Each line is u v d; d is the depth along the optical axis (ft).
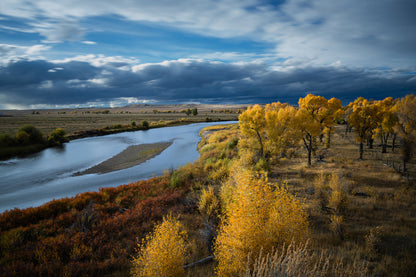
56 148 148.77
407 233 30.66
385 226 33.27
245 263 16.79
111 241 34.22
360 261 22.99
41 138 157.48
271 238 17.30
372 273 20.81
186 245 27.55
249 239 17.47
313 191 49.44
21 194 68.54
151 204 49.90
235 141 116.57
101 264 27.07
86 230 36.55
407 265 22.36
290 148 124.47
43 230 38.37
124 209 49.67
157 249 21.30
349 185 52.26
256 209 18.74
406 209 41.16
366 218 37.29
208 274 22.30
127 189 62.95
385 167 77.92
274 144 89.56
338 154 107.34
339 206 39.42
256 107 90.02
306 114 87.25
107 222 40.19
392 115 82.12
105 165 104.42
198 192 57.16
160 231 23.63
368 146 130.72
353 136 165.68
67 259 29.63
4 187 75.05
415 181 58.49
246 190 20.36
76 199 52.65
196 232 34.35
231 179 46.55
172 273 20.95
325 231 32.73
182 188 62.34
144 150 140.05
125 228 38.47
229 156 96.32
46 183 79.05
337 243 28.40
